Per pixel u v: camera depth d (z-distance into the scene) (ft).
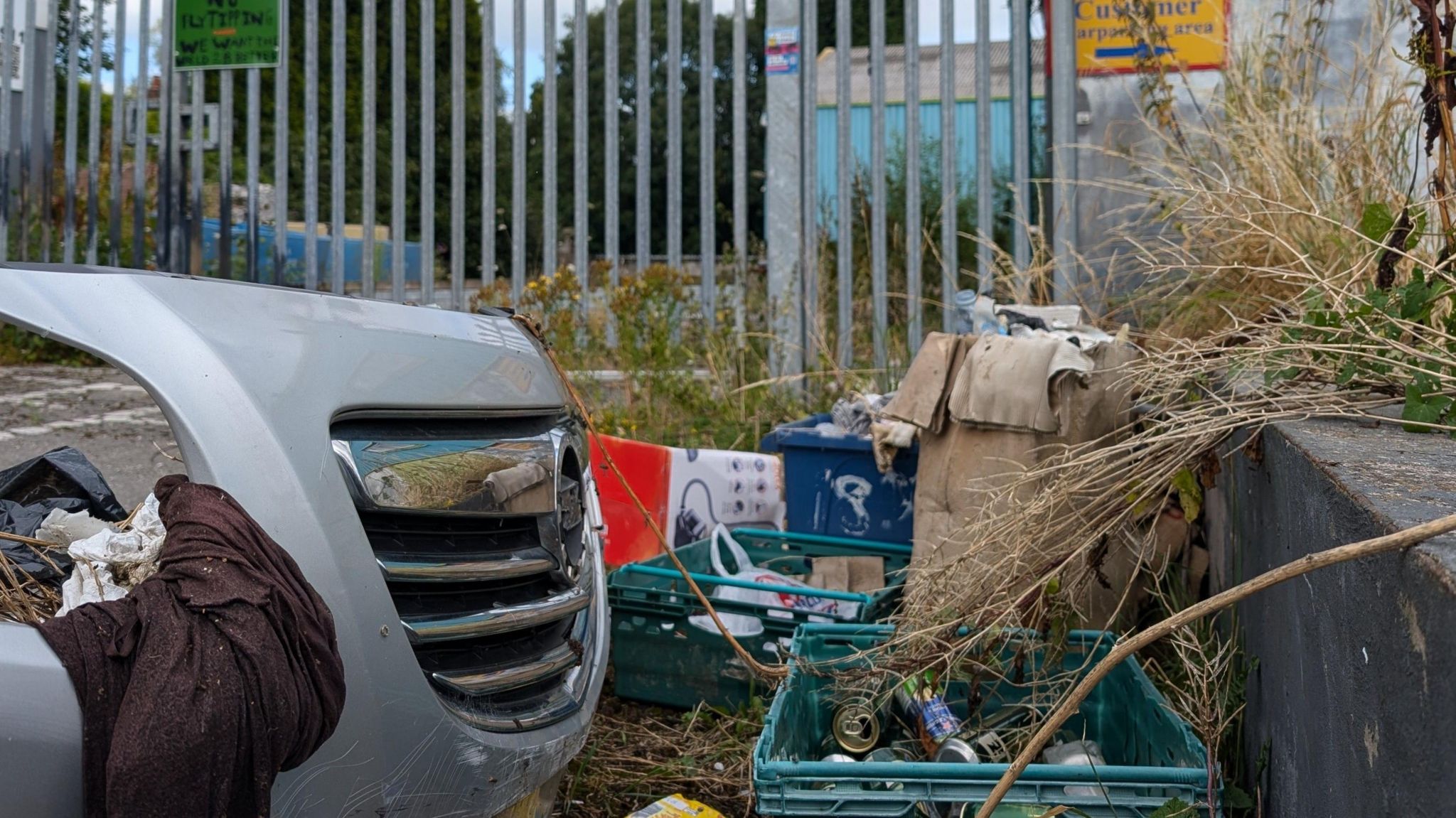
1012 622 9.59
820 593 11.30
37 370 13.82
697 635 11.62
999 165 23.79
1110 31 18.47
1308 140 13.97
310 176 23.70
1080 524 10.14
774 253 20.94
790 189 20.85
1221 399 9.69
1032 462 11.71
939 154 23.48
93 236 26.71
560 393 8.17
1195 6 18.03
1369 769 5.04
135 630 5.16
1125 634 10.04
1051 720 5.79
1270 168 13.33
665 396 19.04
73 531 6.85
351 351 6.54
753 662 9.74
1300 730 6.79
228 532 5.44
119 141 26.32
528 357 8.04
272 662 5.19
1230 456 10.62
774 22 20.84
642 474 14.44
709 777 10.40
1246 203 12.72
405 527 6.44
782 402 19.80
